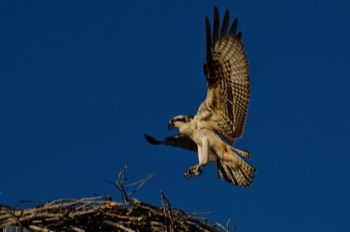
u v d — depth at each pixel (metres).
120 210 12.50
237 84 15.09
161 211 12.65
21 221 12.03
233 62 15.08
